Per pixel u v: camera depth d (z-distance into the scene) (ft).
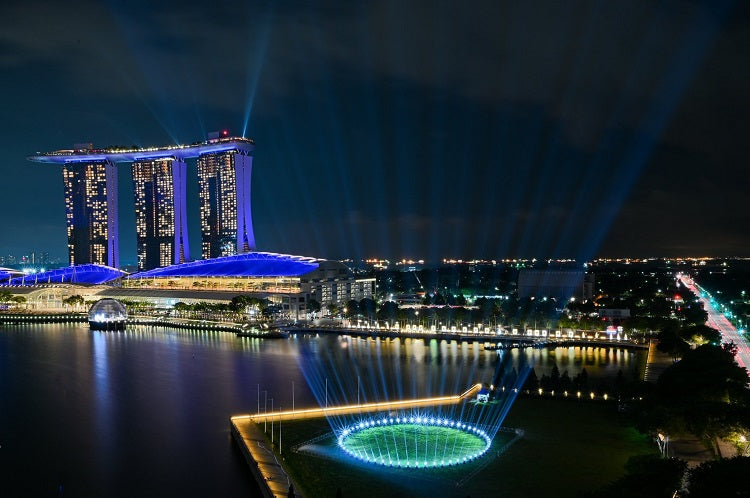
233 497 460.55
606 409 643.04
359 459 506.89
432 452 522.47
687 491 385.91
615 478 458.09
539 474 469.16
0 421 643.04
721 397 553.64
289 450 529.45
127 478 495.00
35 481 492.54
